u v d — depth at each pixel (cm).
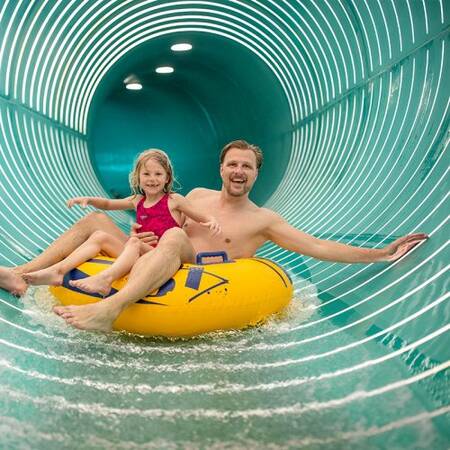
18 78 396
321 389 143
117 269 194
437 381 136
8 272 206
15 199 345
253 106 629
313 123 496
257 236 240
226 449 116
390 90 361
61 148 488
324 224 350
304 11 437
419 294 191
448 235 216
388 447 113
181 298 189
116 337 190
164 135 771
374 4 350
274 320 211
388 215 285
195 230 241
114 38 520
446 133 279
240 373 157
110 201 236
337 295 238
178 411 133
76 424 126
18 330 190
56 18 420
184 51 595
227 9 504
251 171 232
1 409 131
